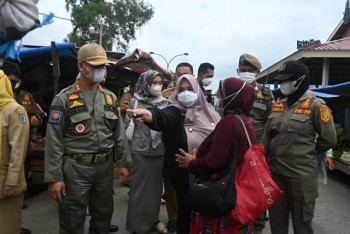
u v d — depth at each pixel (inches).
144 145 164.2
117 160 140.2
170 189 177.2
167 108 129.8
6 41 62.2
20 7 59.0
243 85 109.2
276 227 137.3
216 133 103.7
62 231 129.3
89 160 127.0
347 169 305.3
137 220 166.6
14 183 128.2
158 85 173.5
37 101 296.4
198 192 99.3
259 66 175.5
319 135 129.0
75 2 1322.6
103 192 133.8
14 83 165.0
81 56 125.3
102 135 129.2
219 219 103.5
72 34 1212.5
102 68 126.6
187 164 110.9
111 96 135.9
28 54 228.4
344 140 354.3
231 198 96.8
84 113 126.3
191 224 110.8
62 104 125.3
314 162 131.2
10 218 133.0
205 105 139.1
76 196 126.5
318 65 583.8
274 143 135.6
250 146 105.0
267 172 104.3
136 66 281.7
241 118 107.0
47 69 313.0
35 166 250.8
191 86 135.7
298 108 131.6
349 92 347.9
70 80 320.2
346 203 251.6
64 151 126.8
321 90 353.4
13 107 131.1
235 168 100.6
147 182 166.2
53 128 123.0
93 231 139.4
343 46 504.1
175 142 131.0
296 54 511.2
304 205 129.6
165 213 211.2
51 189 123.1
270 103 173.9
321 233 190.9
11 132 129.5
